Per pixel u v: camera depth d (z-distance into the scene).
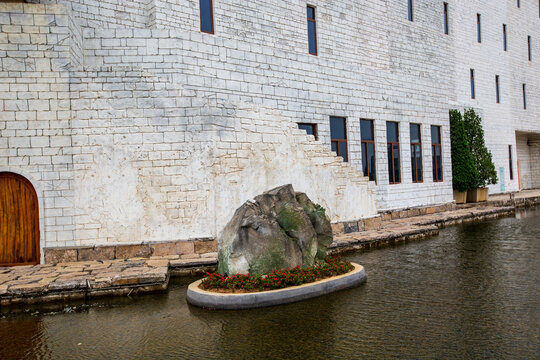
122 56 12.00
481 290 8.45
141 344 6.20
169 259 10.70
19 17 10.52
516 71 32.56
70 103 10.84
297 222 8.88
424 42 21.56
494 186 29.78
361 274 9.15
